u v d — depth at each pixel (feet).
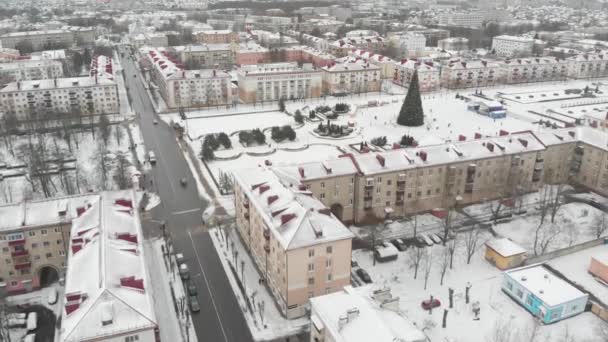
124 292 297.12
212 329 363.15
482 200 567.18
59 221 399.44
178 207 554.05
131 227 380.99
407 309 378.94
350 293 306.14
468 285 410.31
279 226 377.50
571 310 371.15
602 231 490.90
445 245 472.44
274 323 370.53
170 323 366.84
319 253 366.63
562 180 626.23
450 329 358.43
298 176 481.46
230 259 451.94
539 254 456.04
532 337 333.62
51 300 387.75
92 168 648.38
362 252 462.19
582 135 615.57
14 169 653.71
